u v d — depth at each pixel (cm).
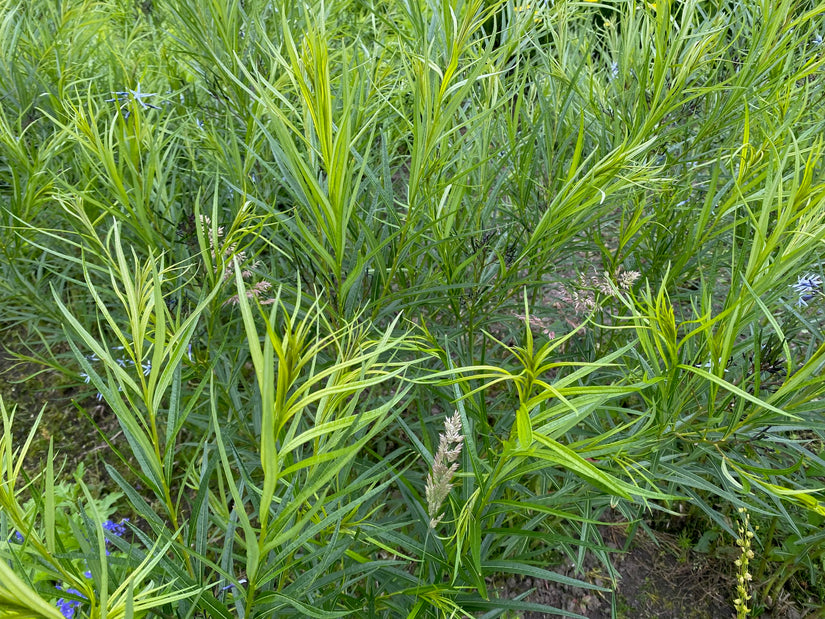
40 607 59
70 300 287
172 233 190
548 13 223
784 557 221
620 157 144
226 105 221
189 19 218
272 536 89
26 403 283
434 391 179
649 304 124
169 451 102
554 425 110
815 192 117
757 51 190
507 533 137
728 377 168
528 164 196
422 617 147
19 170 231
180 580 106
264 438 64
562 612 137
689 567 236
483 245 195
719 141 235
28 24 262
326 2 252
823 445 197
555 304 242
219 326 198
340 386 81
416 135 146
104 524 204
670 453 170
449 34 147
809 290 173
